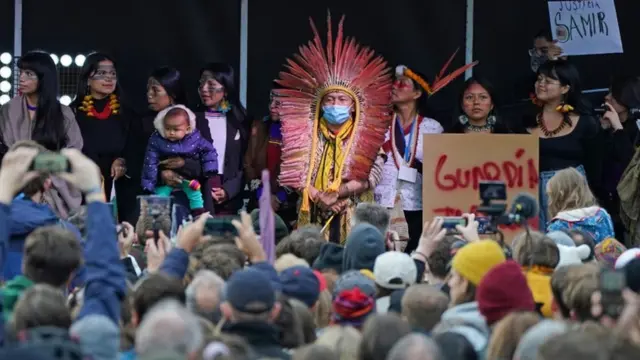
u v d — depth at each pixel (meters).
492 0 30.91
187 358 12.30
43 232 15.34
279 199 28.84
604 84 31.19
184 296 15.40
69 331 13.84
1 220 15.91
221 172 28.47
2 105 27.91
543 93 28.20
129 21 30.42
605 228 24.38
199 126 28.45
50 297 13.88
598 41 29.56
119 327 15.25
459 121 28.50
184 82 30.55
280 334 15.48
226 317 15.01
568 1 29.69
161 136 27.22
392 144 28.28
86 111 28.34
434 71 30.95
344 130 27.47
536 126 28.55
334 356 13.55
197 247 19.17
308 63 27.52
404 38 30.91
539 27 30.84
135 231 22.84
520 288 15.86
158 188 27.28
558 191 24.50
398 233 27.83
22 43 30.08
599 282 14.78
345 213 27.33
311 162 27.42
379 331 13.96
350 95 27.45
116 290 15.15
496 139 25.72
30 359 12.16
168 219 21.31
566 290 15.91
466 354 14.84
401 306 16.92
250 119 29.33
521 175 25.72
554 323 13.91
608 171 28.50
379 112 27.50
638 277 16.73
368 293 16.92
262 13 30.77
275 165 28.97
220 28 30.67
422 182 26.66
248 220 17.33
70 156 15.64
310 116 27.59
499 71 30.94
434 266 19.83
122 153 28.41
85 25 30.30
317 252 21.09
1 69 29.97
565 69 28.11
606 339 13.26
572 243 21.38
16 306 13.91
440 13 30.95
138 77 30.47
